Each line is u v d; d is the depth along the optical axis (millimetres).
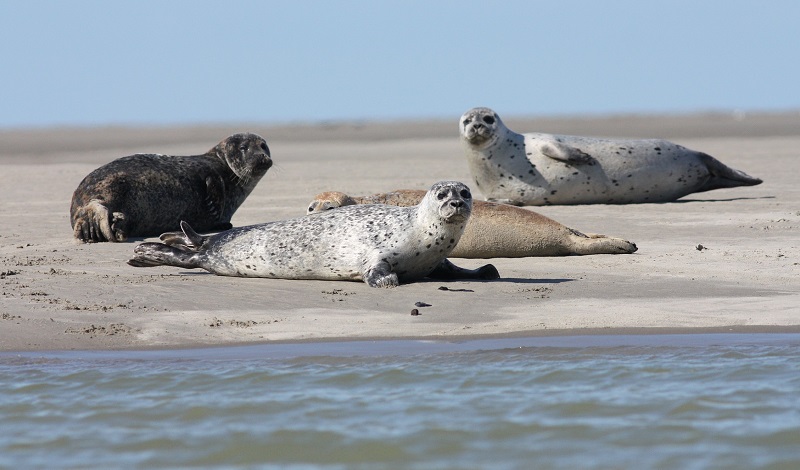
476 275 40781
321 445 23344
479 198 75188
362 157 127750
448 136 196250
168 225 56344
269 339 31703
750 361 28922
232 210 60281
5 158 142625
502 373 28094
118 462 22609
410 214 40188
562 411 25328
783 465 21797
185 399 26562
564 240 45844
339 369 28547
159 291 37781
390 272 39219
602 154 69062
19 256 46688
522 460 22219
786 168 95688
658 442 23234
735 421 24562
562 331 32062
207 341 31656
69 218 63188
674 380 27531
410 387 27109
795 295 36250
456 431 24031
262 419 25047
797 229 52812
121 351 30766
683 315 33719
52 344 31344
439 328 32594
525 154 69562
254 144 59625
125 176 55000
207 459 22734
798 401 25875
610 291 37562
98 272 42031
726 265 42531
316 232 40719
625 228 55062
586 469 21641
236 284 39500
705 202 67938
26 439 24094
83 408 26078
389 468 21938
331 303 36062
